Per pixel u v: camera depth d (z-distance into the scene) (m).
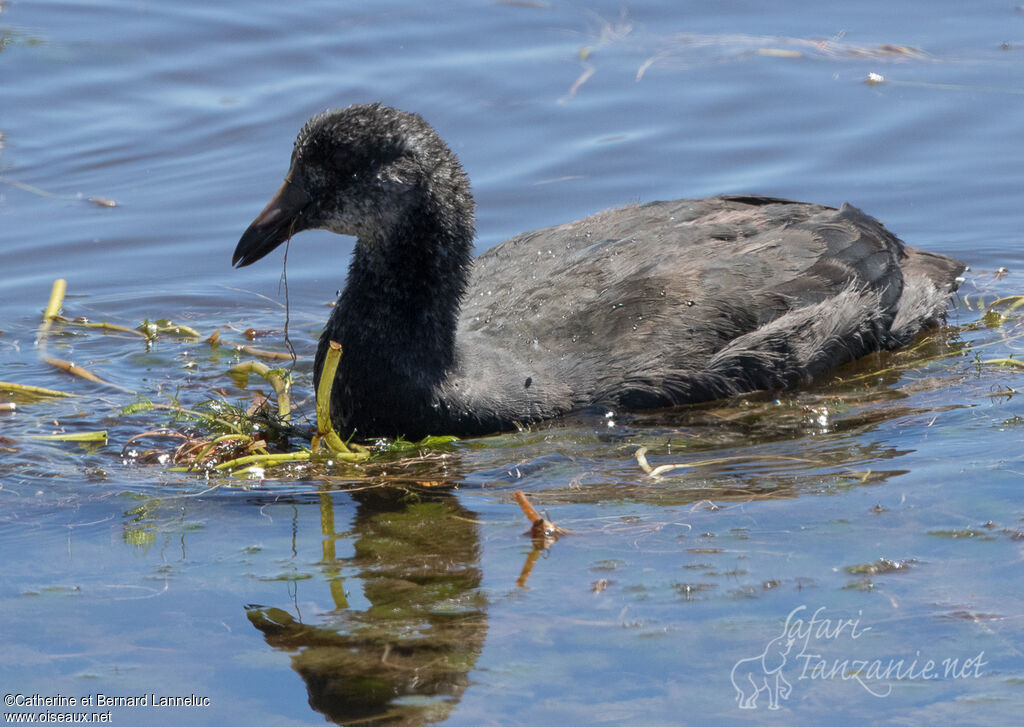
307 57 18.41
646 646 7.43
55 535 8.98
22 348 12.88
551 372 11.10
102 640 7.59
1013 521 8.75
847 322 12.02
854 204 15.00
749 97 17.11
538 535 8.82
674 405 11.36
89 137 16.73
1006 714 6.77
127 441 10.76
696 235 12.22
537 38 18.88
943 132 16.17
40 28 19.39
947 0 19.42
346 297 11.18
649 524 8.95
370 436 11.05
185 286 14.29
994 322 13.11
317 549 8.73
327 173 11.04
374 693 7.04
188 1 20.12
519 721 6.76
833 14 19.28
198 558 8.62
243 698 7.01
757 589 7.99
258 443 10.59
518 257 12.38
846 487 9.43
